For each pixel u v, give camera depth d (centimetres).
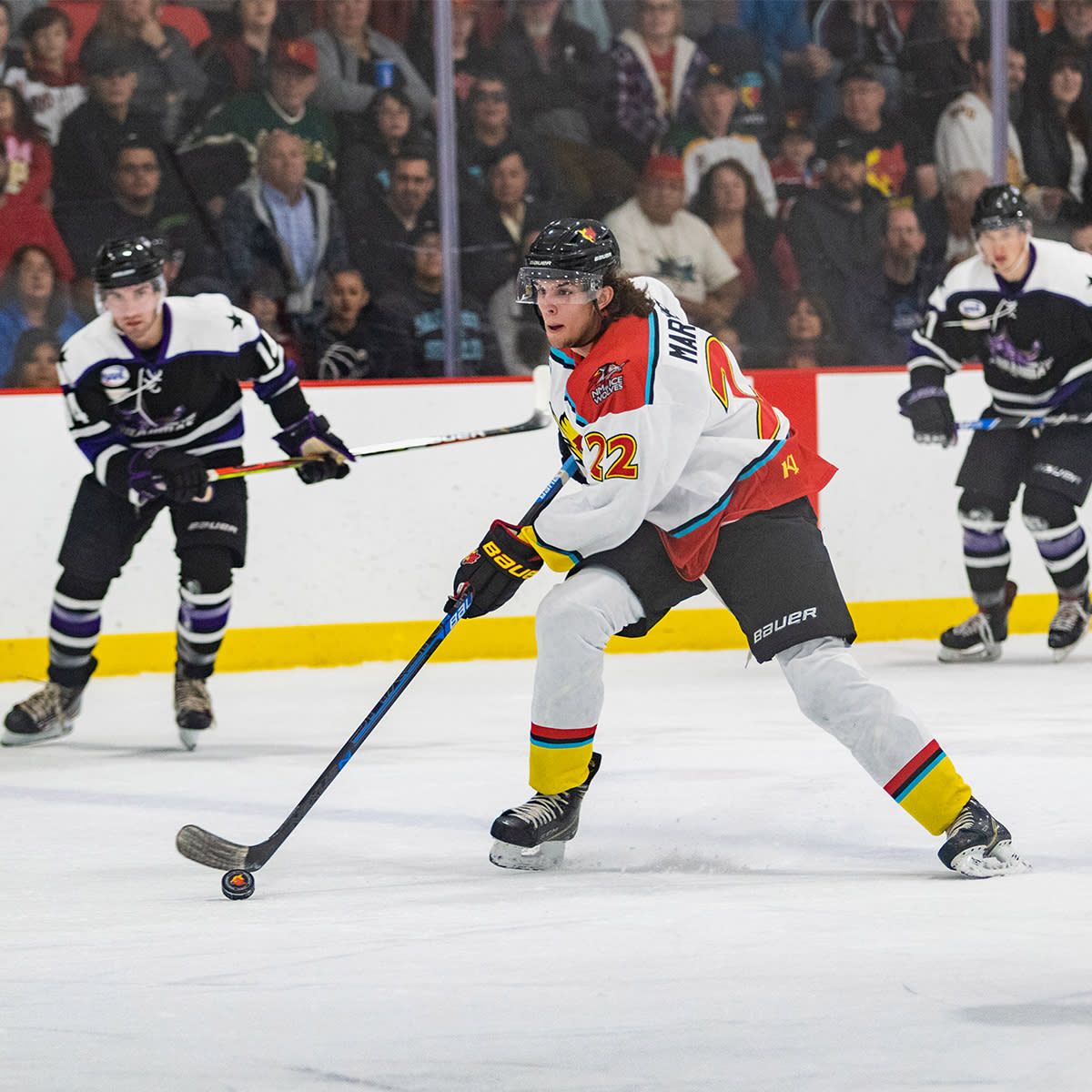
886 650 2666
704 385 1108
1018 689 2167
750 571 1123
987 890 1052
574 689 1162
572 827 1185
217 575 1838
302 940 955
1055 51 3147
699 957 888
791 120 3047
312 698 2250
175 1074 718
